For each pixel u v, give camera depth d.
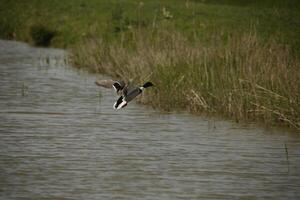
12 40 52.66
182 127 23.09
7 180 16.94
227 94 24.56
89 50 38.00
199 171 17.98
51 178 17.16
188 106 25.53
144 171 17.91
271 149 20.30
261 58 25.64
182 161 18.91
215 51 27.67
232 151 20.05
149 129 22.80
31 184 16.64
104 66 34.94
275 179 17.39
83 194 15.95
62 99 28.28
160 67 27.34
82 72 35.97
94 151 19.86
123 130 22.67
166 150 20.08
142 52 30.53
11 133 22.03
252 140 21.34
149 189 16.42
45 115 25.02
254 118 23.81
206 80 25.55
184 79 26.28
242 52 26.73
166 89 26.41
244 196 15.98
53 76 34.53
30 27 51.50
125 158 19.14
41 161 18.69
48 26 51.91
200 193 16.16
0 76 34.31
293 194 16.20
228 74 25.22
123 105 12.64
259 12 48.19
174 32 33.31
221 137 21.72
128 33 41.62
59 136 21.70
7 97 28.56
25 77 34.09
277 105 23.02
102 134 22.05
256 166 18.52
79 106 26.83
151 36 35.69
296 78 23.22
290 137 21.72
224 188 16.58
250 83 24.30
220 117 24.48
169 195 15.98
